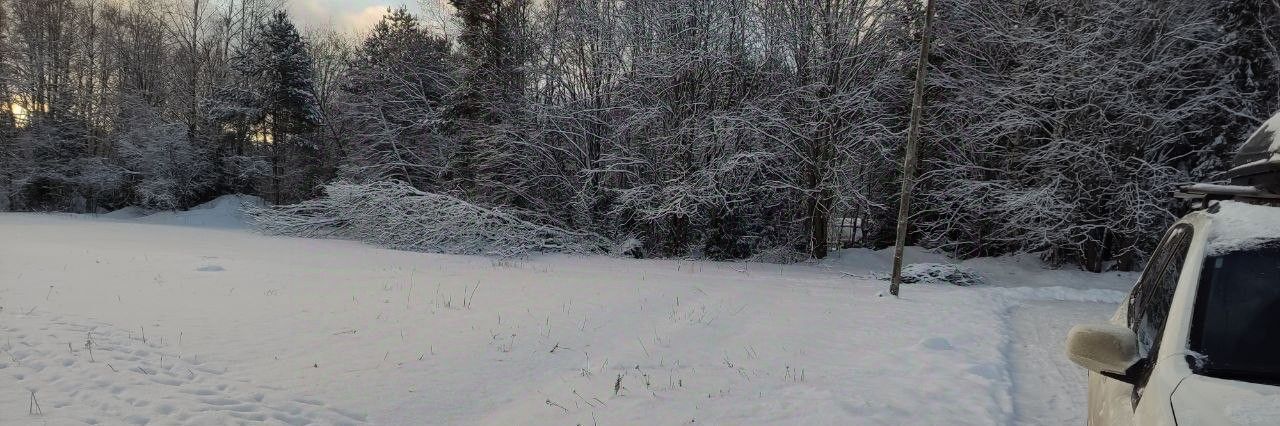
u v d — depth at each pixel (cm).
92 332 743
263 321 878
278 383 605
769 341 831
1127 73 2080
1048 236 2150
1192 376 197
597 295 1205
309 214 3047
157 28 5253
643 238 2628
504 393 617
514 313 995
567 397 595
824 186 2366
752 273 1908
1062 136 2191
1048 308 1236
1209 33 2058
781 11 2414
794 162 2483
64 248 1822
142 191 4409
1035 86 2122
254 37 4872
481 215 2402
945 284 1739
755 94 2509
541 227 2450
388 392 598
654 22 2514
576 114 2708
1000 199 2184
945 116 2438
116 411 492
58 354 635
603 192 2661
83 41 5259
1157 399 197
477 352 750
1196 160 2203
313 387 600
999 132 2198
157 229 3228
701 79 2533
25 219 3794
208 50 5119
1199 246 242
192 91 4962
